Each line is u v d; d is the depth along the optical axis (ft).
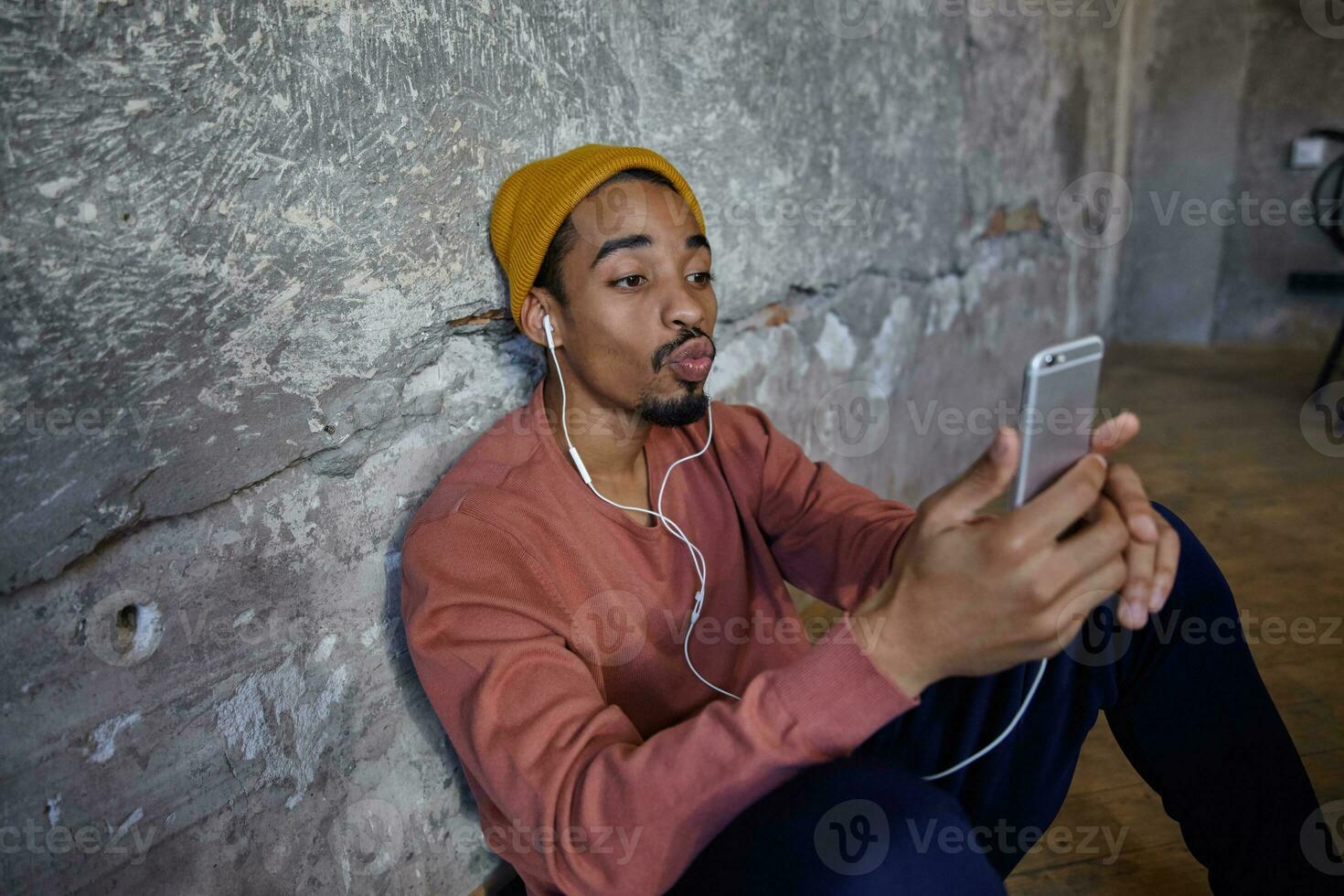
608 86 4.35
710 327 3.31
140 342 2.64
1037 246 10.59
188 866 2.89
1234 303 15.71
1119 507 2.31
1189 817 3.05
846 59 6.34
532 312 3.38
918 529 2.18
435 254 3.57
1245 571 6.46
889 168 7.10
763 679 2.31
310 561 3.26
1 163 2.31
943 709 2.95
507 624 2.79
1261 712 2.92
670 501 3.56
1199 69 15.10
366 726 3.52
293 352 3.09
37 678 2.48
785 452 3.93
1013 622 2.08
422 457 3.69
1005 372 10.08
